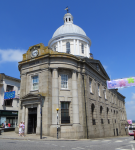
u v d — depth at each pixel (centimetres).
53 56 2284
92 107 2794
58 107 2159
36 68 2353
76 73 2448
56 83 2220
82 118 2286
